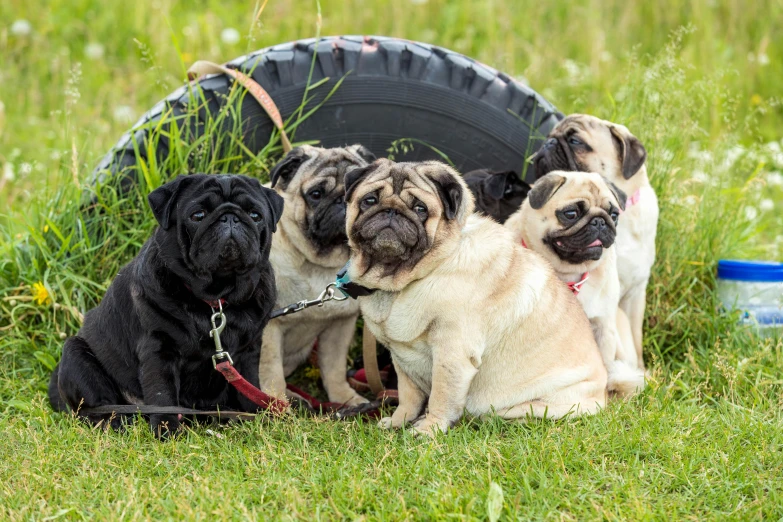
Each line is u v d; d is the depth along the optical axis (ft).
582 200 16.38
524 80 34.24
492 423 15.31
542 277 15.94
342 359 18.66
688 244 22.52
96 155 26.07
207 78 21.56
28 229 20.20
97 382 15.93
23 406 16.46
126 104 34.65
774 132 36.40
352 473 12.94
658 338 20.89
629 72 25.96
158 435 14.79
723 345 19.93
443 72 21.67
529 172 22.00
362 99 21.54
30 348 19.03
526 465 13.09
